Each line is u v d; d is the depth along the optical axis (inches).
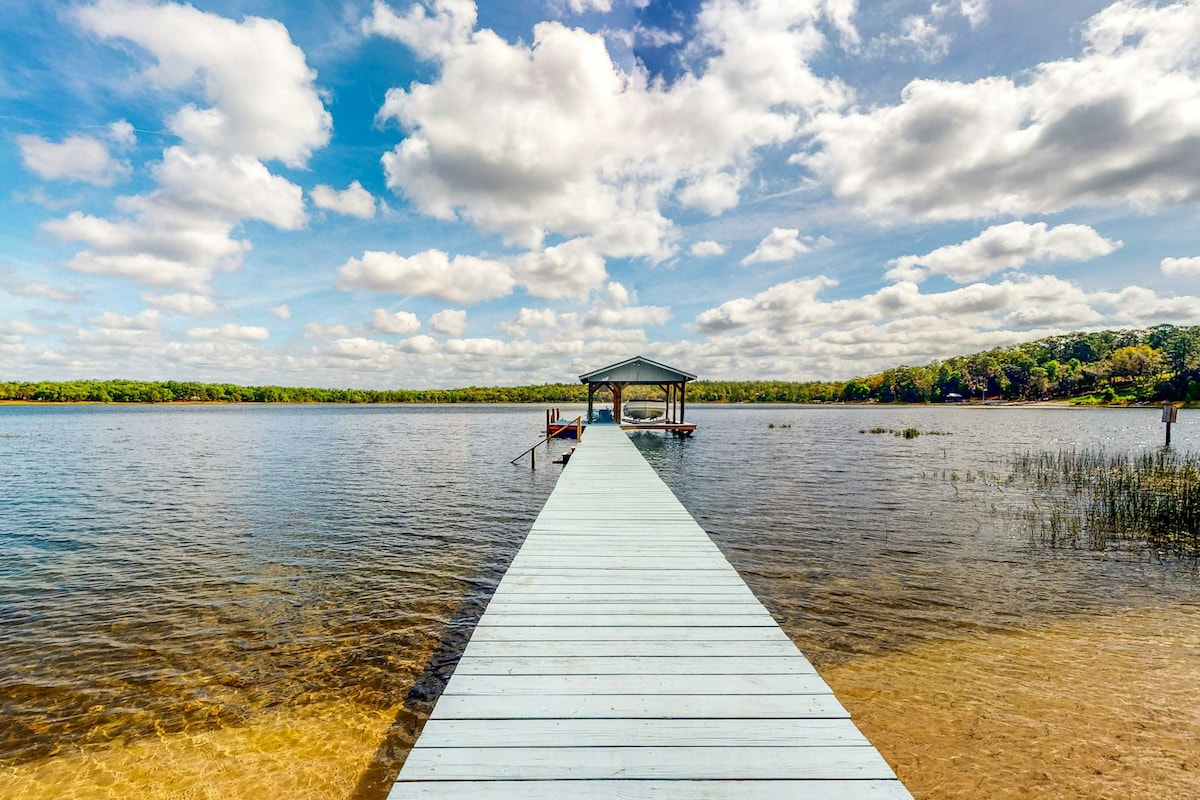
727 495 579.2
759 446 1106.1
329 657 232.8
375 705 197.6
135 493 620.7
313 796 152.3
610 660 137.2
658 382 1167.0
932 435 1373.0
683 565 213.8
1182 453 937.5
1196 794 148.2
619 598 179.5
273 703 198.4
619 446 736.3
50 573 340.8
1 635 253.9
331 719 189.0
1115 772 156.6
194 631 257.9
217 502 565.3
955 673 212.5
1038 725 178.5
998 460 867.4
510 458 953.5
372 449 1119.0
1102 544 392.8
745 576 326.0
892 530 432.5
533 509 529.0
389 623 267.1
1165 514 463.5
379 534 434.9
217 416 2849.4
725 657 139.1
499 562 362.3
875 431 1481.3
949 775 155.8
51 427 1865.2
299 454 1022.4
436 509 528.7
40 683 211.8
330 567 352.2
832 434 1430.9
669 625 158.6
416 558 371.6
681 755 100.4
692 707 116.0
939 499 556.4
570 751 101.2
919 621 262.2
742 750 102.0
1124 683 204.8
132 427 1881.2
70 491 634.2
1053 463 795.4
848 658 225.5
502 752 100.6
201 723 186.5
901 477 700.0
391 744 175.2
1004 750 166.1
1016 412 2886.3
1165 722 179.9
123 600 295.9
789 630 252.4
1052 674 211.3
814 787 93.0
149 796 152.7
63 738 178.2
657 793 91.0
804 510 505.4
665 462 854.5
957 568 340.2
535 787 92.0
